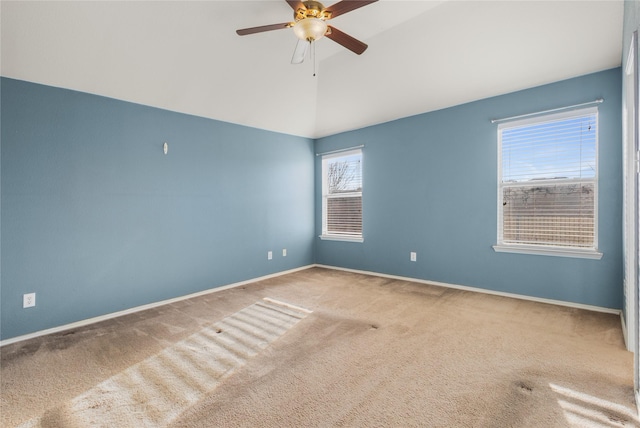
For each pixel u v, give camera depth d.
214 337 2.49
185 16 2.45
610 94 2.83
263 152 4.45
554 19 2.45
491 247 3.53
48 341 2.47
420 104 3.81
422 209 4.05
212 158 3.85
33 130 2.61
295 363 2.06
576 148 3.04
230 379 1.88
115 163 3.06
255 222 4.34
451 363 2.04
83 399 1.71
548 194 3.20
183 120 3.57
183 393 1.75
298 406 1.63
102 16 2.30
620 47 2.56
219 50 2.88
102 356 2.20
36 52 2.39
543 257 3.21
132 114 3.17
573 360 2.05
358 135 4.70
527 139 3.31
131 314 3.07
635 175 1.73
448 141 3.82
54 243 2.72
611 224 2.84
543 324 2.63
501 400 1.66
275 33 2.78
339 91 3.87
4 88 2.48
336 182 5.08
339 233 5.03
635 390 1.65
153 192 3.33
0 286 2.47
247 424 1.50
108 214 3.02
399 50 3.03
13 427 1.50
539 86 3.19
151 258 3.32
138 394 1.75
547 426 1.46
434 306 3.14
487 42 2.76
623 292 2.71
